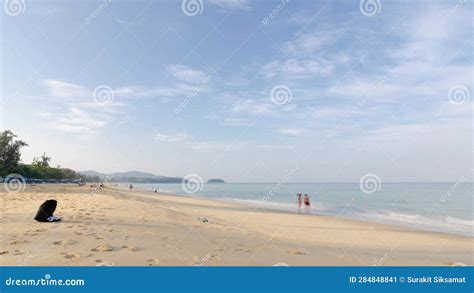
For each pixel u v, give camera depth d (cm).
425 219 2569
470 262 933
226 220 1823
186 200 4294
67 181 9556
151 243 727
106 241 708
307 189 9812
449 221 2452
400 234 1585
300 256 761
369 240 1330
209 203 3775
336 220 2256
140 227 923
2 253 588
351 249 1010
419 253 1062
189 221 1295
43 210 913
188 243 769
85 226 870
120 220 1034
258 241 919
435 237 1509
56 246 645
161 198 4294
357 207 3734
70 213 1127
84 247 647
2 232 753
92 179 10038
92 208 1352
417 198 5331
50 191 2958
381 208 3616
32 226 838
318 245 1009
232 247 779
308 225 1870
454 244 1308
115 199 2014
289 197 5991
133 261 585
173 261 608
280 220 2114
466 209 3491
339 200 4975
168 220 1173
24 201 1641
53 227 832
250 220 2005
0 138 6519
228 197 6100
